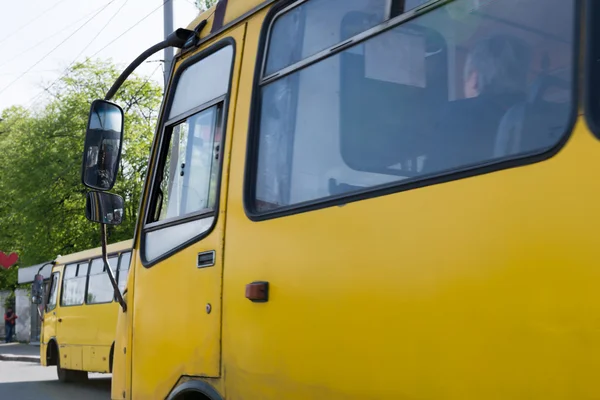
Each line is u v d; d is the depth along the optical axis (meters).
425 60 2.38
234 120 3.34
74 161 31.00
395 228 2.33
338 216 2.58
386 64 2.54
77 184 31.34
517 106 2.04
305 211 2.75
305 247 2.72
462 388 2.04
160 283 3.69
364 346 2.39
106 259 4.00
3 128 40.88
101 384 16.75
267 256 2.93
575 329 1.77
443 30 2.34
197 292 3.36
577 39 1.91
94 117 3.75
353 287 2.47
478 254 2.04
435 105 2.30
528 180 1.93
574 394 1.76
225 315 3.14
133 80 31.62
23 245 32.97
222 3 3.70
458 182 2.13
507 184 1.99
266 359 2.86
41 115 32.34
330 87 2.79
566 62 1.92
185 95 3.86
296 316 2.72
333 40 2.82
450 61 2.29
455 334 2.07
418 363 2.18
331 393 2.51
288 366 2.73
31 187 31.47
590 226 1.78
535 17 2.04
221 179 3.33
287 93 3.04
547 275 1.85
